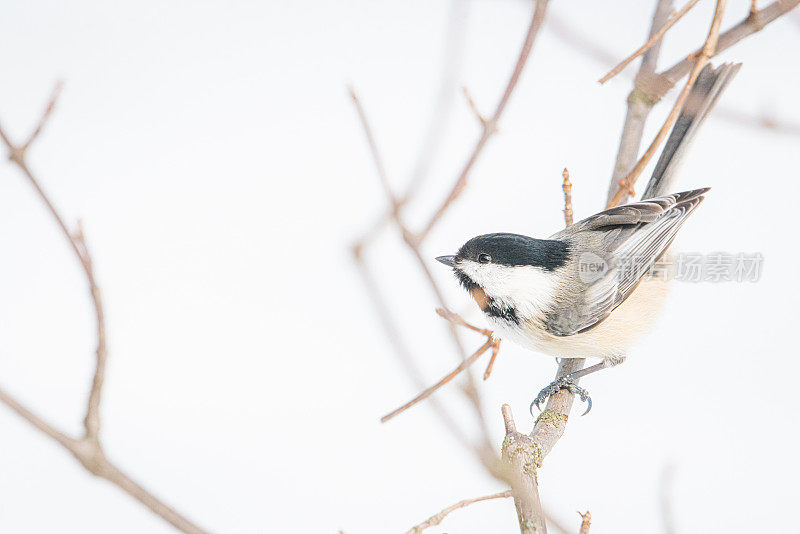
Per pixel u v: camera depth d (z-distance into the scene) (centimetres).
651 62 354
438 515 345
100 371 248
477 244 356
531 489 348
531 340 356
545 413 353
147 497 245
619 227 356
